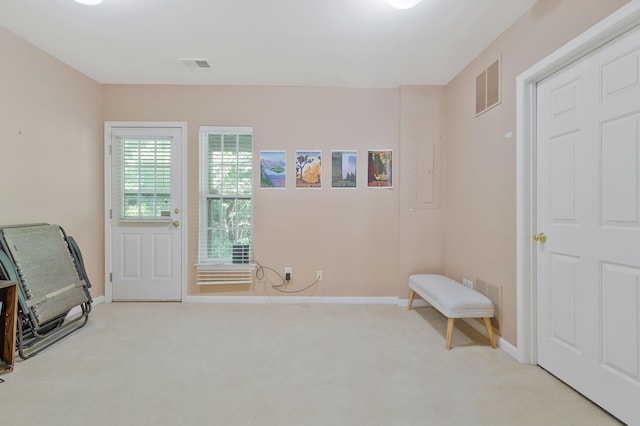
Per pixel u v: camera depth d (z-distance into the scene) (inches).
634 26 58.9
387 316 123.4
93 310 127.6
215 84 137.8
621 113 61.7
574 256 73.0
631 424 60.0
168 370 81.1
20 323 85.7
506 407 66.9
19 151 100.7
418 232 137.8
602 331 66.1
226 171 139.0
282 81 134.0
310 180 139.9
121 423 61.2
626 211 61.2
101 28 94.6
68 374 78.8
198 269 136.8
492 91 100.7
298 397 70.0
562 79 76.2
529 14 83.2
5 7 84.0
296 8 84.0
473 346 96.7
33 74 105.0
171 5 83.0
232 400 68.7
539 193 84.1
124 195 138.2
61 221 117.0
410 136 137.3
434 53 108.3
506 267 93.7
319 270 140.0
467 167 117.3
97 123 135.0
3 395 69.8
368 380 77.1
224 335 103.9
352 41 101.0
